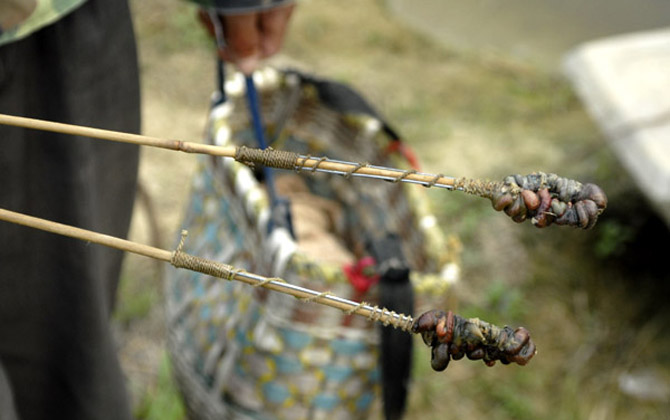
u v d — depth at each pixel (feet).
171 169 8.61
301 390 5.01
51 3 3.89
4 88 4.04
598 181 9.09
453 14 9.84
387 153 5.95
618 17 9.30
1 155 4.11
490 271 7.97
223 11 4.82
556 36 9.61
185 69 10.06
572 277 8.08
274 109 6.18
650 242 8.49
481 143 9.57
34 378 4.70
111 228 4.89
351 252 6.58
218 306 5.35
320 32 11.22
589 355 7.44
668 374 7.38
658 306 7.94
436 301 4.76
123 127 4.72
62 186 4.33
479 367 7.20
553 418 6.90
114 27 4.44
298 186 6.59
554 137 9.84
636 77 8.01
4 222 4.22
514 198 3.02
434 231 5.41
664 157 7.33
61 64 4.19
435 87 10.54
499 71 11.02
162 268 7.23
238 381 5.18
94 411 4.75
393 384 4.72
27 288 4.45
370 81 10.42
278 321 4.89
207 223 5.66
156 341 6.87
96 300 4.55
